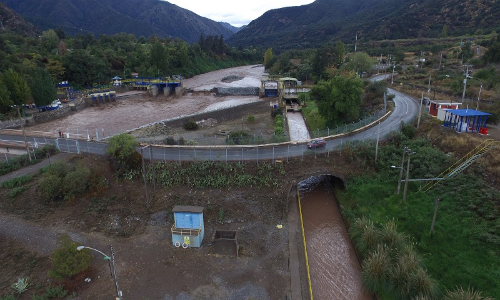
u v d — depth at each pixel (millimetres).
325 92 59656
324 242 31719
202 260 27688
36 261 27500
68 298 23672
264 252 28812
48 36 146375
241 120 72625
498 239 26016
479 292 22547
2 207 34938
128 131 60781
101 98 96938
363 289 25609
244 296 24000
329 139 46312
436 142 41312
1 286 24797
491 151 34875
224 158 40000
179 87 111375
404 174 37781
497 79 63250
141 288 24672
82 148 44875
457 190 32562
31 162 42781
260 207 34625
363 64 101438
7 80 68250
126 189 36844
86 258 24922
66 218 33156
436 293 22969
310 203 39250
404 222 31609
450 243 27797
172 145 45281
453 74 82438
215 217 33312
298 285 25125
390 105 60469
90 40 155000
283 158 40031
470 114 41125
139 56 144125
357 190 37062
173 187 36750
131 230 31578
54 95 79500
